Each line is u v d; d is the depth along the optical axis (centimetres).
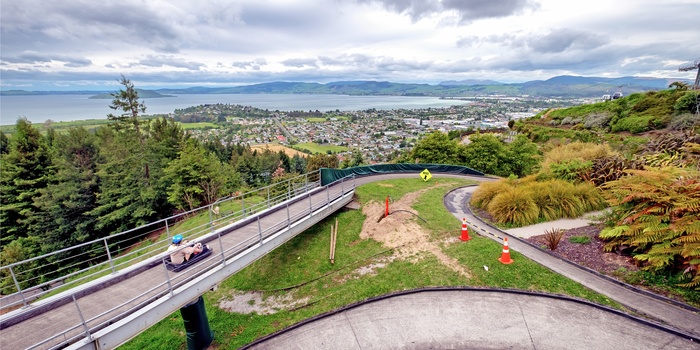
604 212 1341
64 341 687
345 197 1905
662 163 1590
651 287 951
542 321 911
